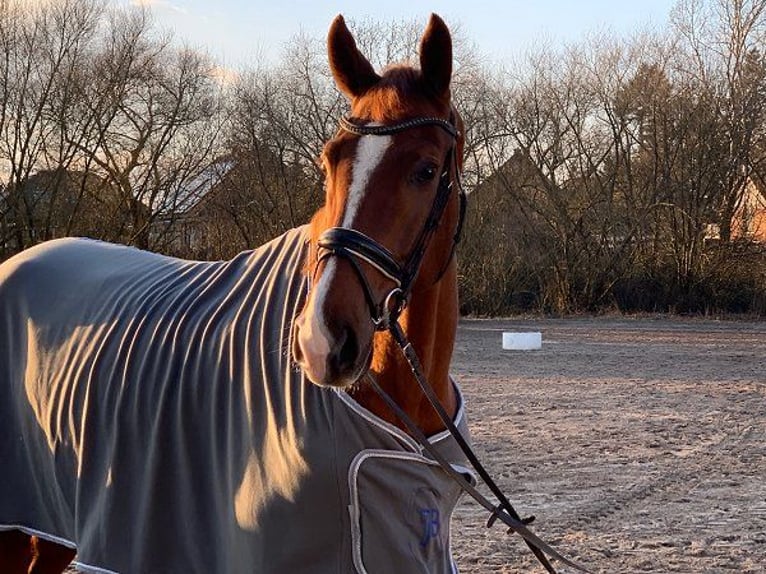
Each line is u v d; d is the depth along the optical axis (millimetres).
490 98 26484
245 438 2906
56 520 3672
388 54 24359
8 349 3932
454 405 3143
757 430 9336
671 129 26203
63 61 24438
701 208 25781
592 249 26344
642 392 11758
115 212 25391
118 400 3309
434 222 2699
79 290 3830
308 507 2711
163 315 3395
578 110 26828
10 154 24250
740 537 5957
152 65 25672
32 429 3725
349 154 2633
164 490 3115
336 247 2506
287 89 25297
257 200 26078
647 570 5344
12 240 24781
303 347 2387
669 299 25797
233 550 2871
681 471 7684
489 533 6102
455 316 3027
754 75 26188
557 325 22812
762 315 24750
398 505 2760
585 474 7586
